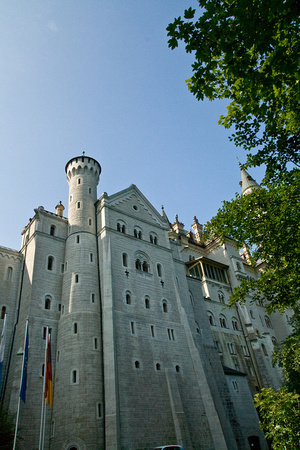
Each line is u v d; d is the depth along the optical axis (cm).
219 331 5297
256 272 7325
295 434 1745
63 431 2769
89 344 3269
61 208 4894
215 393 3775
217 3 1214
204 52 1291
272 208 2195
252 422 4234
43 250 3969
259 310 6550
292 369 3634
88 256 3953
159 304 4053
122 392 3014
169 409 3259
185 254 6519
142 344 3509
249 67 1320
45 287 3712
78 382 3002
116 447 2666
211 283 5894
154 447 2906
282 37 1230
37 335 3325
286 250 2148
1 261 4000
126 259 4106
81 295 3581
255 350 5506
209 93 1404
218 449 3309
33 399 2953
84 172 4788
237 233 2470
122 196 4747
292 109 1694
